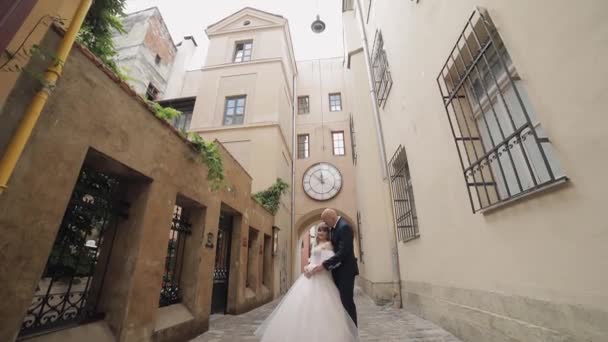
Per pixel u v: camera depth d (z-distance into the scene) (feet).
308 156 46.14
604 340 5.03
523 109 6.73
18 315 5.69
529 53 6.72
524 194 6.99
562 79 5.80
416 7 14.76
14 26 5.38
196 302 13.01
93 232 11.02
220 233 19.75
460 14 9.94
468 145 10.30
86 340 7.61
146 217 9.78
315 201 42.73
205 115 37.86
